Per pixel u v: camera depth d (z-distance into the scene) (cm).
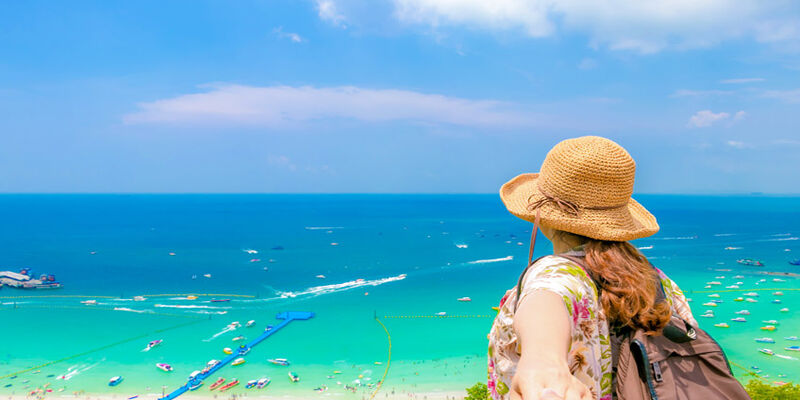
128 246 17650
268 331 7562
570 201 200
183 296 10075
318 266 13650
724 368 182
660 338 189
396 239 19700
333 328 7806
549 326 138
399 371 5941
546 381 110
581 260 190
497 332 180
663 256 14312
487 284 11238
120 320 8225
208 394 5219
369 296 10112
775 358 5875
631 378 184
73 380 5625
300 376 5747
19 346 6869
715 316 7731
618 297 177
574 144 210
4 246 17600
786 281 10462
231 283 11406
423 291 10550
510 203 234
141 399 5106
